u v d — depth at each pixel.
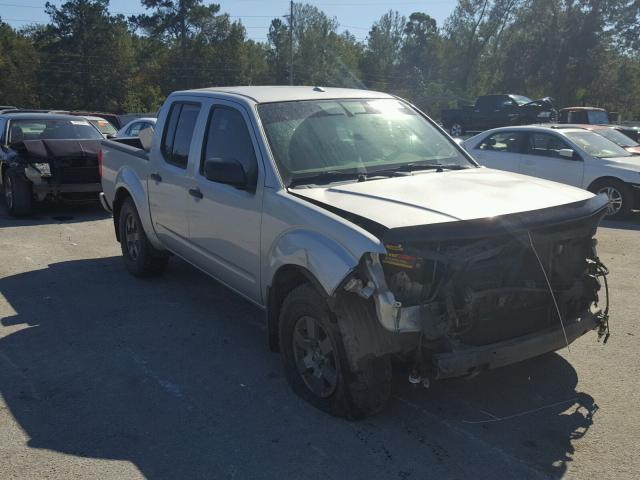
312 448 3.53
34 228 9.70
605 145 11.38
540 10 56.03
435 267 3.41
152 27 80.31
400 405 4.00
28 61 71.44
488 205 3.61
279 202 4.07
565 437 3.62
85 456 3.47
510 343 3.56
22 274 7.08
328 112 4.84
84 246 8.48
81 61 73.00
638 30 53.81
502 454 3.46
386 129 4.94
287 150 4.40
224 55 78.94
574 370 4.48
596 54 54.97
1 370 4.58
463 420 3.82
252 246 4.41
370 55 86.06
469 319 3.42
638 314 5.65
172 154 5.63
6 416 3.91
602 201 4.02
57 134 11.31
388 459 3.42
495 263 3.48
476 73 67.56
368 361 3.54
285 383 4.34
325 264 3.52
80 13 72.25
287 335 4.07
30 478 3.27
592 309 4.13
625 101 57.50
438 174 4.48
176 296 6.27
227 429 3.74
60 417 3.90
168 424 3.81
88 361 4.73
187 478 3.27
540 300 3.73
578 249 3.94
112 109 75.06
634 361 4.63
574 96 56.91
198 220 5.14
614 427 3.72
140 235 6.53
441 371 3.35
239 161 4.61
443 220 3.35
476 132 29.84
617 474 3.27
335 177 4.34
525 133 11.74
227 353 4.87
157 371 4.55
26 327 5.44
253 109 4.63
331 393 3.81
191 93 5.56
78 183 10.40
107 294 6.33
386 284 3.42
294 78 79.69
